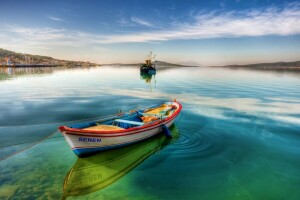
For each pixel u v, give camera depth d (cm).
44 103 2745
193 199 870
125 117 1569
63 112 2272
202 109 2405
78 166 1106
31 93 3581
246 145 1396
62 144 1380
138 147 1366
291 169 1102
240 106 2569
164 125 1491
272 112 2253
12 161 1149
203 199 871
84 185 945
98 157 1205
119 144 1250
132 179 1004
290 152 1296
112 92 3803
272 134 1597
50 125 1806
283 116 2088
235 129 1702
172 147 1356
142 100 3028
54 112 2269
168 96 3344
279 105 2616
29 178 988
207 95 3434
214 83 5478
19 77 7369
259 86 4662
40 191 895
